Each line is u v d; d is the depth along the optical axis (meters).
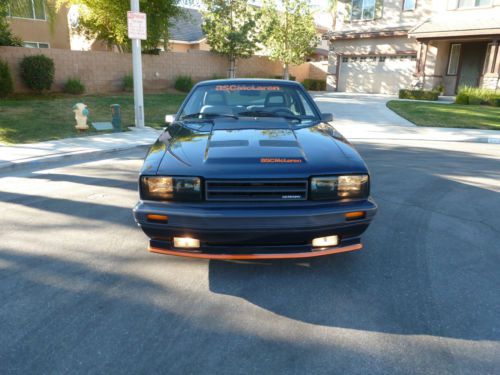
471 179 6.52
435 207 5.09
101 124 10.73
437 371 2.27
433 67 21.59
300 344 2.49
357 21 25.20
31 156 7.35
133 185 5.98
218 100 4.44
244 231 2.85
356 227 3.02
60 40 22.39
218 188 2.87
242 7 22.42
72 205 5.05
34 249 3.81
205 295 3.04
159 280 3.26
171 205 2.90
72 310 2.82
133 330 2.61
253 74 26.22
